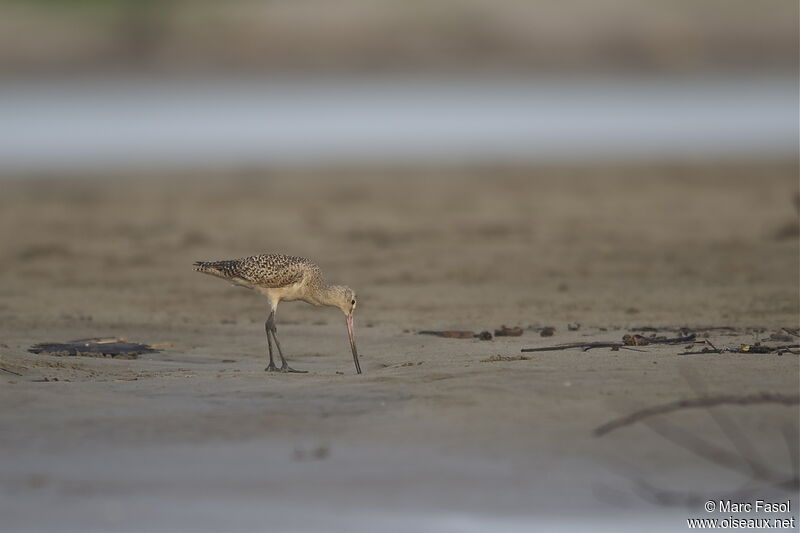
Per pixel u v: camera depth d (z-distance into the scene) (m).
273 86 71.56
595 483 7.49
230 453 8.11
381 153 41.75
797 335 12.15
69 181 35.22
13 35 76.06
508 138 45.78
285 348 13.30
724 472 7.67
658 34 74.38
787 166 34.44
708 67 72.44
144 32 77.25
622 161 37.25
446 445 8.18
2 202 30.47
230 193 31.70
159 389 10.03
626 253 20.83
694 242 21.72
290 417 8.97
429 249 22.09
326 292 12.66
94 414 9.12
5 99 66.19
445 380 9.86
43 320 15.27
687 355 10.84
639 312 15.06
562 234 23.53
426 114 56.72
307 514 6.96
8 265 20.95
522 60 74.06
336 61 75.00
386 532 6.72
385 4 78.19
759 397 8.88
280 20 77.19
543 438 8.27
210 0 81.06
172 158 41.28
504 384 9.59
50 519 6.93
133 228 25.45
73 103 64.19
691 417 8.59
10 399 9.55
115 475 7.69
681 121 50.28
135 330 14.41
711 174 33.22
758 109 54.56
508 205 28.34
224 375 10.81
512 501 7.20
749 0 76.88
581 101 61.00
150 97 67.62
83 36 76.38
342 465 7.83
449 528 6.74
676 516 7.04
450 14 77.00
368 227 25.20
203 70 74.62
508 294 17.16
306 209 28.28
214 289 18.33
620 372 9.94
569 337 12.84
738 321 13.94
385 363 12.06
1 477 7.66
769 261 19.06
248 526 6.81
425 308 16.12
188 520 6.89
